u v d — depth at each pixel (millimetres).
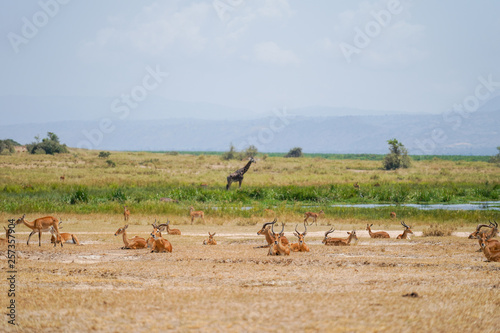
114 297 38062
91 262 57406
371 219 114875
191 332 29062
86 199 142750
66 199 142875
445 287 41750
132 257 61312
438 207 148125
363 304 35125
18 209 116938
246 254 63000
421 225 106688
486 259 60281
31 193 162250
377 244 76438
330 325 30031
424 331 29594
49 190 172375
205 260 58500
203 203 152375
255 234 91750
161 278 47312
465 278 46375
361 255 64125
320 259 58875
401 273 49656
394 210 129375
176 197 158250
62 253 63906
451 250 68750
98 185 197625
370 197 169000
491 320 32156
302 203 158000
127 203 135375
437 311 33719
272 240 67625
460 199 167875
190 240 81500
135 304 35625
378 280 45312
